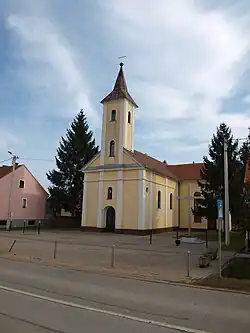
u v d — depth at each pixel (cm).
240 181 2967
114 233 3497
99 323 643
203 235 3494
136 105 3972
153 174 3794
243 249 2134
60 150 4891
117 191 3584
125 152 3638
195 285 1057
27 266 1391
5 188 4350
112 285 1037
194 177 4659
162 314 724
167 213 4184
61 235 3117
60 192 4716
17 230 3753
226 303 838
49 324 626
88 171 3831
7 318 655
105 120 3850
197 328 639
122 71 3991
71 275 1203
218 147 3578
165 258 1695
